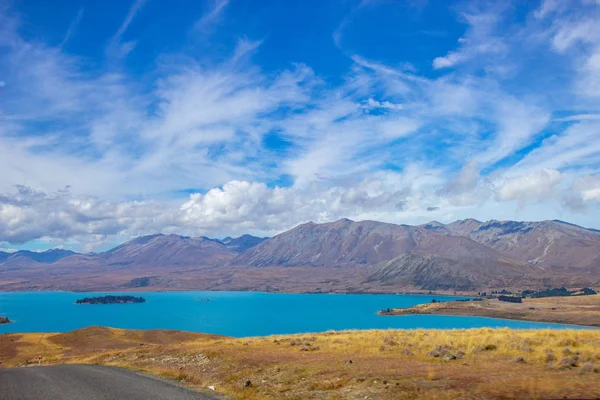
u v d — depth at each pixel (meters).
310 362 25.78
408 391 16.64
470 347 28.61
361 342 35.78
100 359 44.84
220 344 43.88
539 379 16.66
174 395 18.86
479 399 14.39
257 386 21.38
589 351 24.53
